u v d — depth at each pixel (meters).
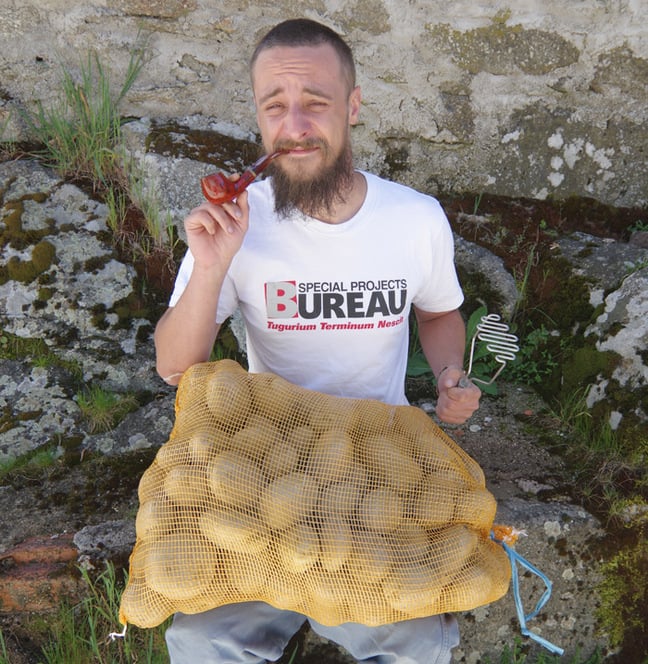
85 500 1.47
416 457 1.05
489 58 2.02
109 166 1.94
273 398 1.06
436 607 0.99
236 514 0.95
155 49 2.00
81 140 1.93
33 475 1.53
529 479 1.53
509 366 1.84
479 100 2.06
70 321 1.77
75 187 1.91
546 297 1.90
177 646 1.08
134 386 1.73
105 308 1.79
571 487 1.51
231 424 1.03
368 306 1.18
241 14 1.99
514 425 1.69
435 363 1.33
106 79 2.01
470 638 1.42
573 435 1.65
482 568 1.00
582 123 2.06
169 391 1.74
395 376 1.27
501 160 2.10
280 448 1.00
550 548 1.41
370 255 1.17
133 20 1.97
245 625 1.08
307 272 1.17
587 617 1.45
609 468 1.53
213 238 1.06
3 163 1.94
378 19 1.98
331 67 1.11
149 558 0.97
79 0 1.95
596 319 1.77
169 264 1.87
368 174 1.23
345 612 0.98
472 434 1.66
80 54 1.99
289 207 1.13
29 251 1.79
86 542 1.37
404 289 1.20
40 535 1.39
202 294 1.09
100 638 1.35
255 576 0.97
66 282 1.79
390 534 0.97
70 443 1.60
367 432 1.06
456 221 2.06
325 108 1.10
